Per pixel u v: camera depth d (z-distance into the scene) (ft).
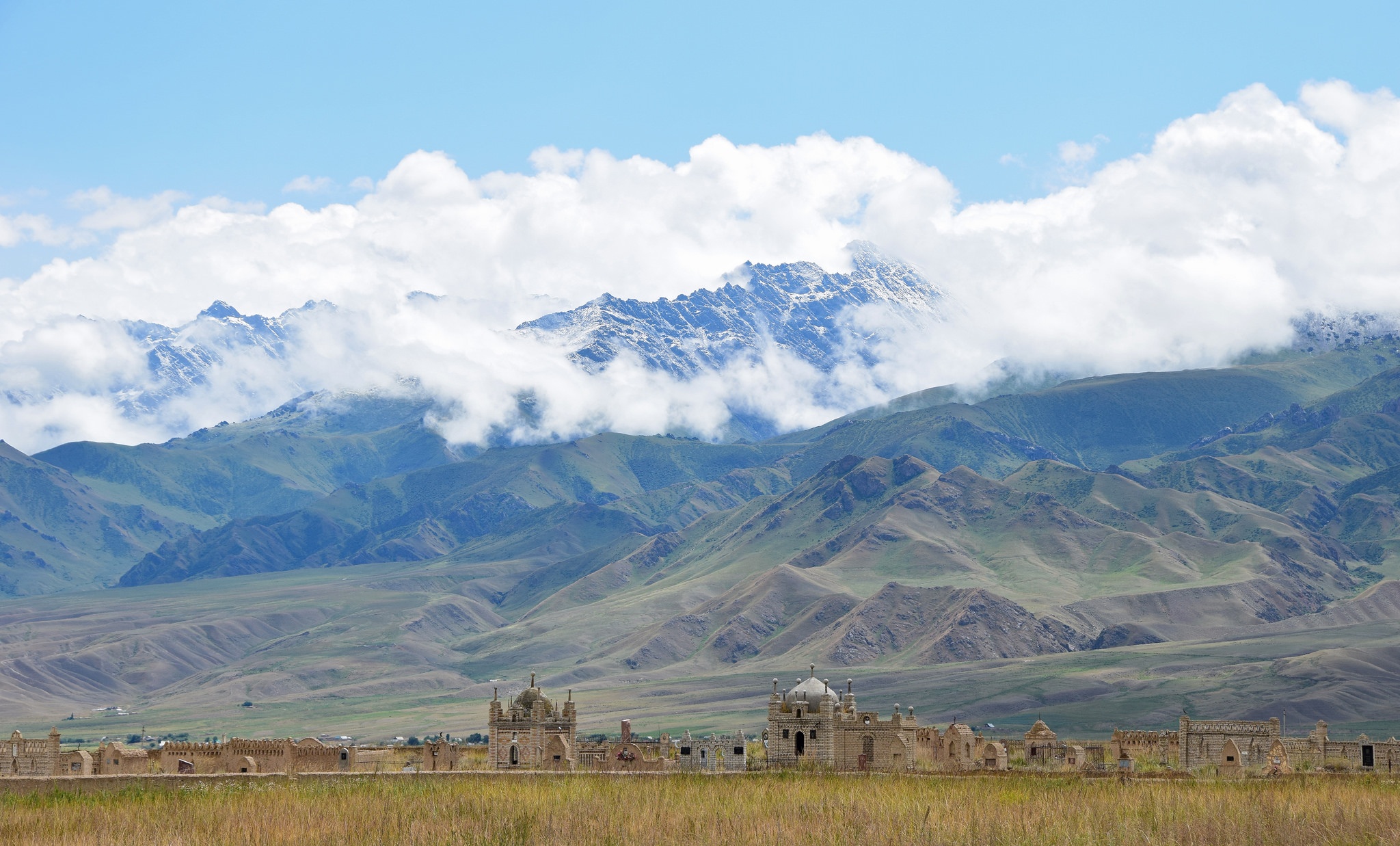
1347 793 505.25
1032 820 445.37
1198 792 517.55
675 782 571.69
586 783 569.23
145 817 458.09
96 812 471.21
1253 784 565.53
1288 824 435.94
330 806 479.82
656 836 421.18
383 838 416.67
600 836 421.59
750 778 611.88
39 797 520.01
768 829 430.20
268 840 415.44
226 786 559.79
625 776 615.16
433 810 465.47
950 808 467.93
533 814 454.81
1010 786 561.02
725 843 412.77
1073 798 500.74
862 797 506.48
